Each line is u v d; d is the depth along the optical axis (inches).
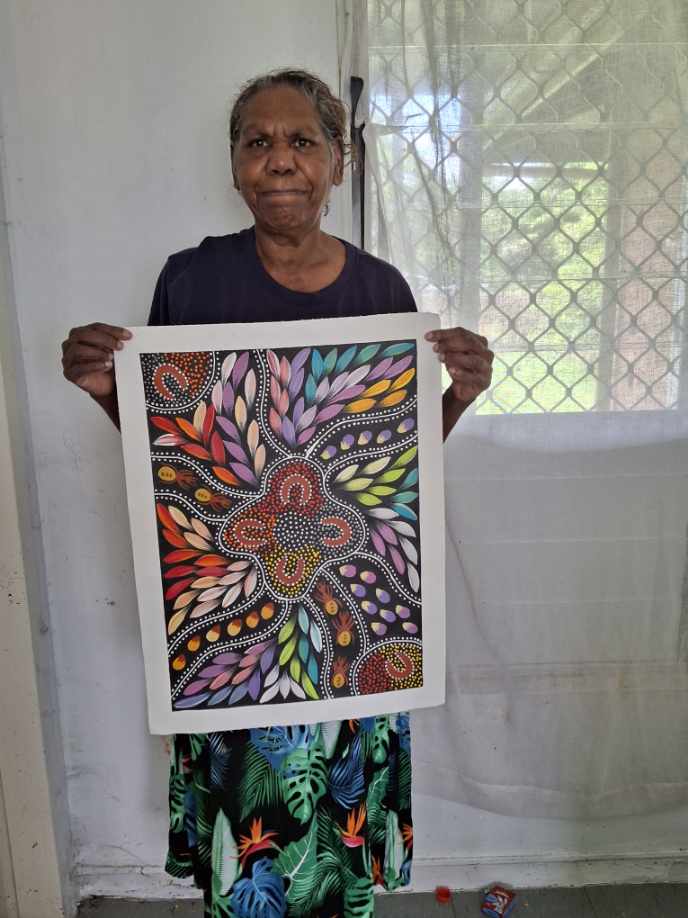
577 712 61.1
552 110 52.0
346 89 51.6
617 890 63.6
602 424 56.4
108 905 63.8
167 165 53.2
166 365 39.4
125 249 54.6
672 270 54.3
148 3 50.7
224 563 41.2
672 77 51.6
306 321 39.6
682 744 61.9
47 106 52.0
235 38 51.4
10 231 53.6
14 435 53.9
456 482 57.2
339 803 43.2
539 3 50.5
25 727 57.7
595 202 53.3
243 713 42.1
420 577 42.1
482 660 60.2
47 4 50.5
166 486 40.4
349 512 41.3
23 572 55.1
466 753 61.9
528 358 55.5
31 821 59.3
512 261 54.0
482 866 64.5
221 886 42.5
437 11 50.2
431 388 40.7
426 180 52.3
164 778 63.4
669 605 59.2
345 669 42.3
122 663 61.4
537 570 58.7
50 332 55.6
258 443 40.4
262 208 38.2
